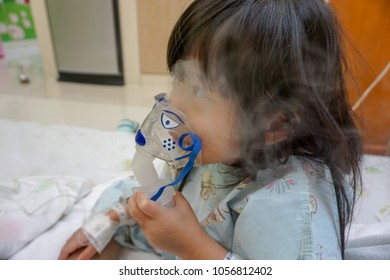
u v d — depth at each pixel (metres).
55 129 1.25
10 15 3.06
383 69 0.68
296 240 0.44
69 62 2.17
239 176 0.53
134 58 1.84
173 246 0.49
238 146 0.46
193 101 0.45
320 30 0.44
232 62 0.42
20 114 1.54
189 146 0.46
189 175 0.60
